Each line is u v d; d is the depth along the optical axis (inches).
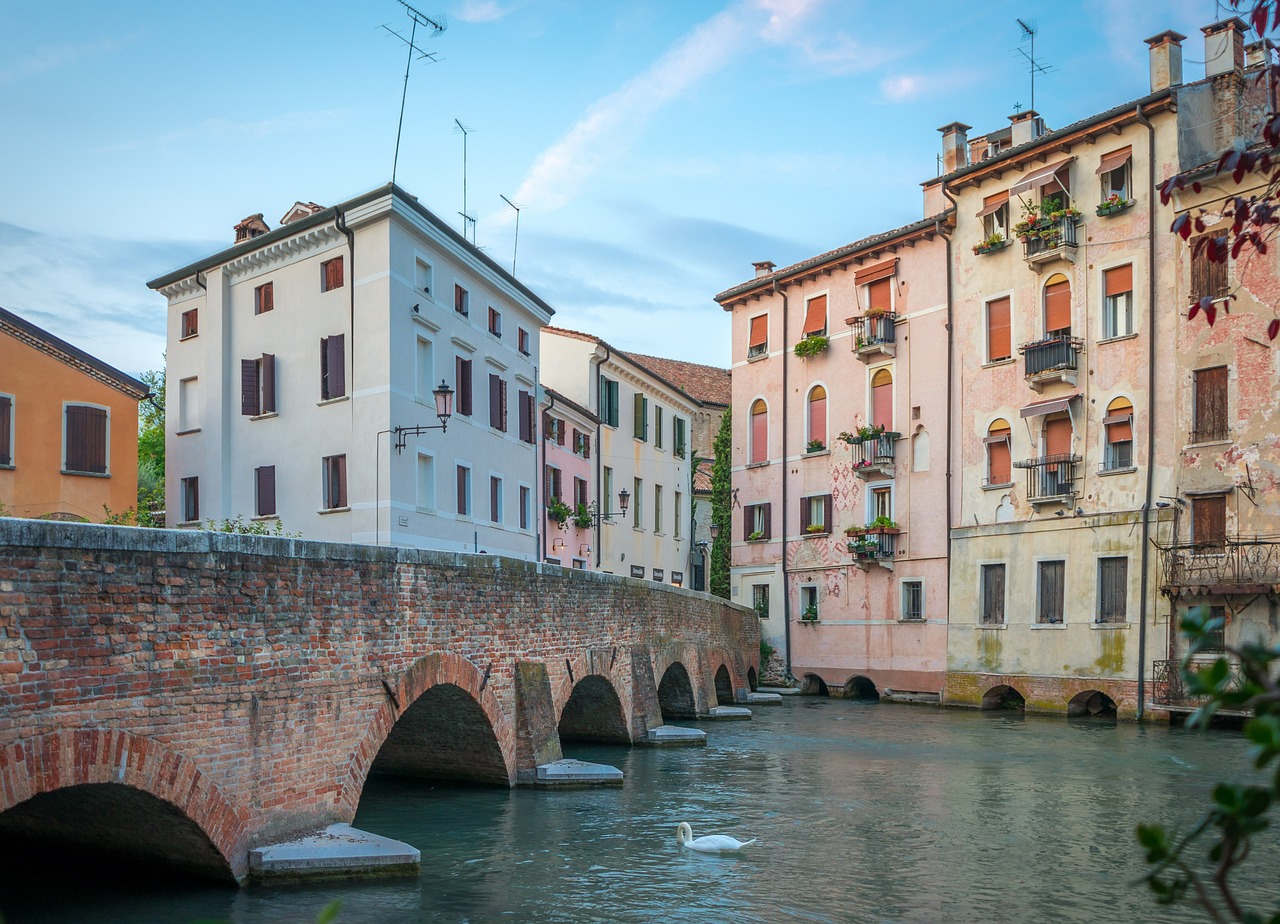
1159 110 1355.8
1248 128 1289.4
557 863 581.3
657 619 1190.9
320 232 1331.2
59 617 380.8
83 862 526.0
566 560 1866.4
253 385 1397.6
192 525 1455.5
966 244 1605.6
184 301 1508.4
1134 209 1384.1
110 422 1218.0
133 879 507.5
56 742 377.4
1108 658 1366.9
